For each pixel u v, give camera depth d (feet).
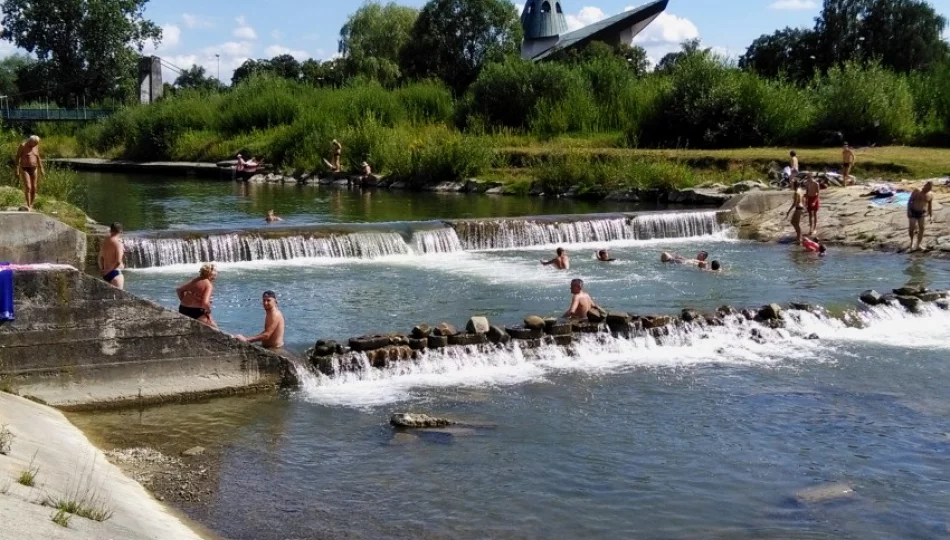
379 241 83.61
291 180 168.25
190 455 35.45
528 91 185.26
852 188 105.09
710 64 160.97
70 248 66.64
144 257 75.66
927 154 131.85
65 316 39.75
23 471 27.09
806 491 32.94
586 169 133.80
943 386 45.85
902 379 46.98
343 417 40.11
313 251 81.46
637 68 296.10
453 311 60.18
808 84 168.25
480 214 111.34
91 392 40.47
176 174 191.52
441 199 132.46
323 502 31.45
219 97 228.43
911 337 55.31
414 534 29.17
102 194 140.56
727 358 50.37
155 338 41.34
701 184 122.01
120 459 34.76
